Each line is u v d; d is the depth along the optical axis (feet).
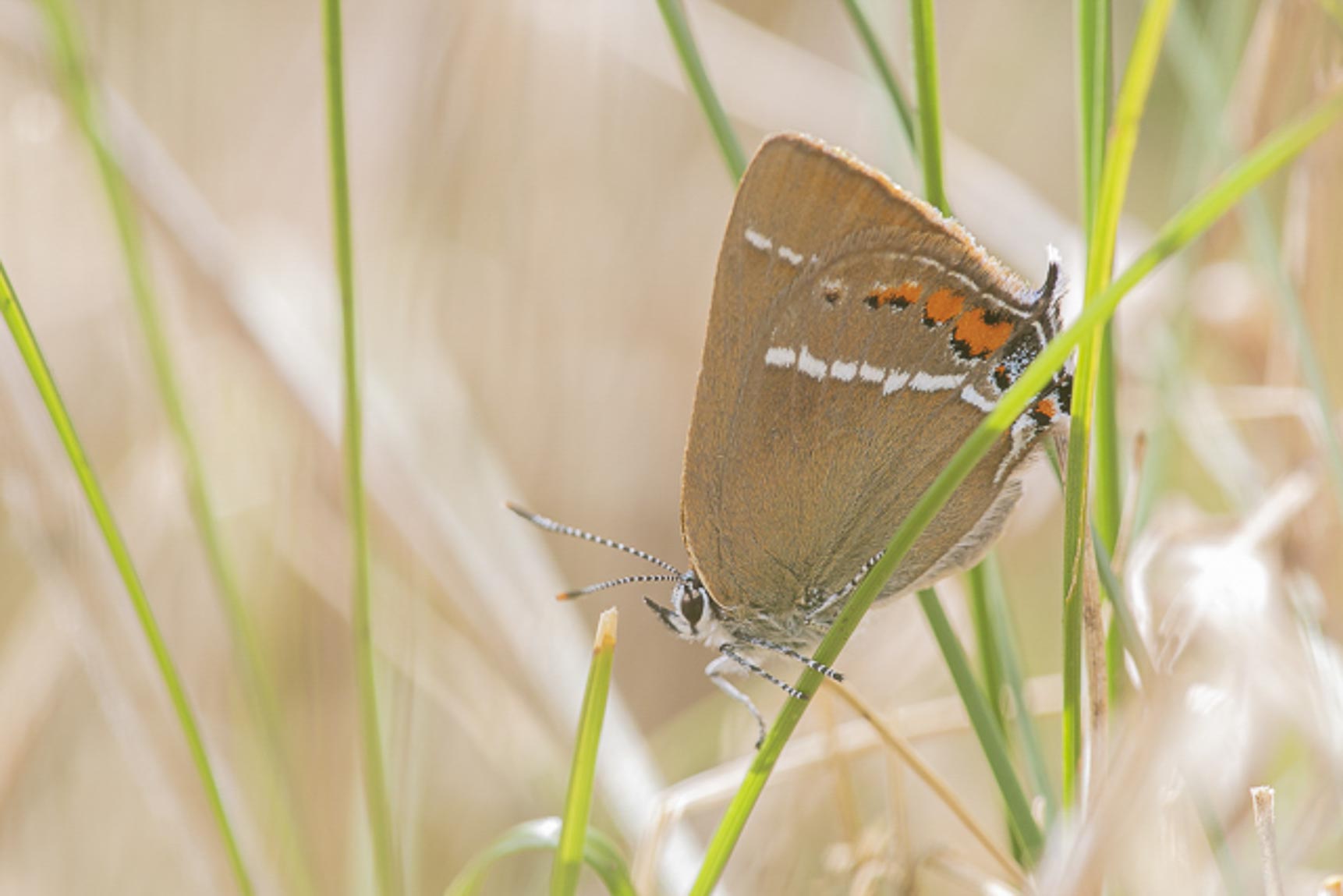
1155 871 0.74
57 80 0.80
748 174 0.74
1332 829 0.75
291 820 0.78
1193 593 0.75
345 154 0.75
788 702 0.73
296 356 0.81
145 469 0.82
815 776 0.79
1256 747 0.76
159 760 0.78
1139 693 0.73
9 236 0.83
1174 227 0.70
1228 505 0.82
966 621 0.80
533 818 0.81
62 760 0.81
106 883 0.80
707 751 0.82
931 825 0.80
